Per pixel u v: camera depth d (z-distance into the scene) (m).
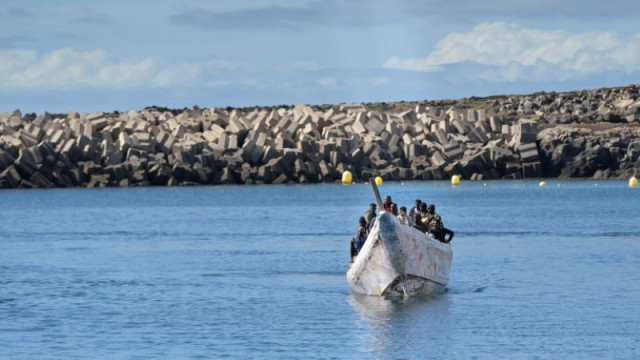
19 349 80.06
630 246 158.12
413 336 83.12
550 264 133.00
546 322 88.50
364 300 101.69
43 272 131.25
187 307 99.31
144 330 87.12
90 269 134.62
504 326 86.88
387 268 98.44
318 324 88.81
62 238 195.00
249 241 180.50
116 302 103.19
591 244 162.88
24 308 99.56
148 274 128.00
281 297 104.88
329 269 131.75
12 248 171.12
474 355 76.31
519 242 168.50
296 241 179.12
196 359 75.94
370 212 105.56
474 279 117.12
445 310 94.94
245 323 89.81
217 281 119.88
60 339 83.56
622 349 77.88
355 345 80.06
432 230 108.75
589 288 108.88
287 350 78.69
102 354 78.00
